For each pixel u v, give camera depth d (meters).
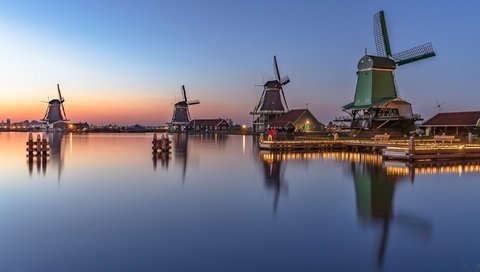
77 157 34.28
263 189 17.70
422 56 50.66
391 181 19.69
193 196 16.20
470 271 8.34
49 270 8.52
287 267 8.60
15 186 18.91
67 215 13.12
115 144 56.38
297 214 13.01
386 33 53.53
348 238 10.45
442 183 18.98
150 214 13.18
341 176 21.59
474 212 13.18
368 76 50.84
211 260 9.00
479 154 30.47
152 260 9.02
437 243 10.04
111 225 11.88
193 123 122.50
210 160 31.25
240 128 121.06
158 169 25.39
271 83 88.00
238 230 11.24
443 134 52.22
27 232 11.21
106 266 8.71
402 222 11.96
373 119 49.69
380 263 8.80
